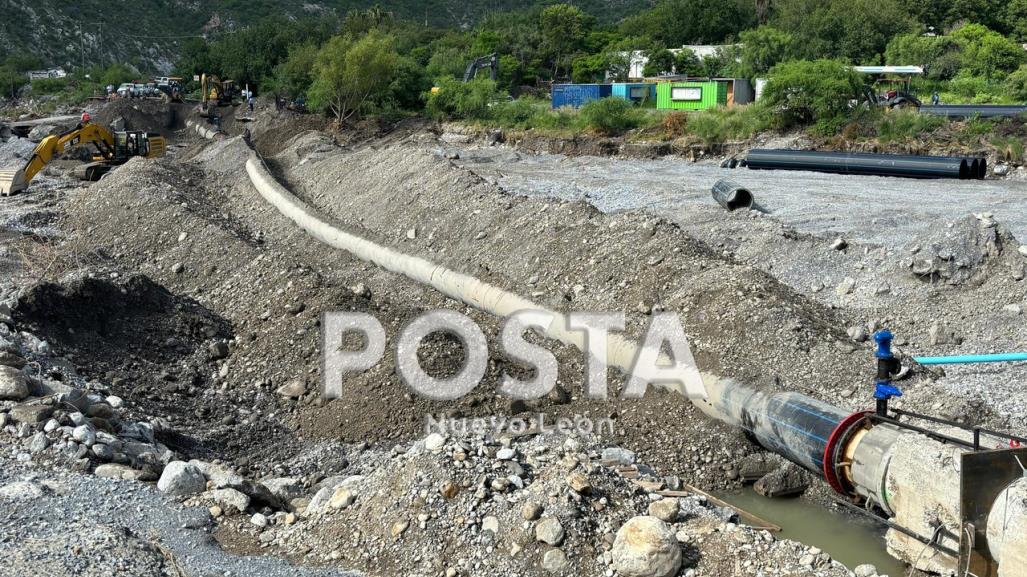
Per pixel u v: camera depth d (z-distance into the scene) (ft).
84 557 22.88
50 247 68.59
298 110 187.83
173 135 193.88
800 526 31.19
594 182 102.01
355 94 173.27
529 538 24.66
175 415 39.04
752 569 23.68
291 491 31.94
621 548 23.48
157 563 23.86
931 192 89.66
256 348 45.39
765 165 113.91
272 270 52.54
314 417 39.34
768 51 186.60
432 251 63.10
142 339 45.11
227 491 28.81
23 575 21.62
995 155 106.63
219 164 109.91
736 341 39.32
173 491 28.86
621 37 295.07
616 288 47.52
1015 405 37.45
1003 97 175.63
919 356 44.39
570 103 184.14
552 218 58.44
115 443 31.63
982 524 20.84
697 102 171.42
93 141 105.50
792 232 62.13
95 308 44.83
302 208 78.48
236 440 37.68
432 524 25.61
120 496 27.96
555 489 25.76
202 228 65.46
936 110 129.49
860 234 69.77
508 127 157.28
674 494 29.84
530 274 53.62
